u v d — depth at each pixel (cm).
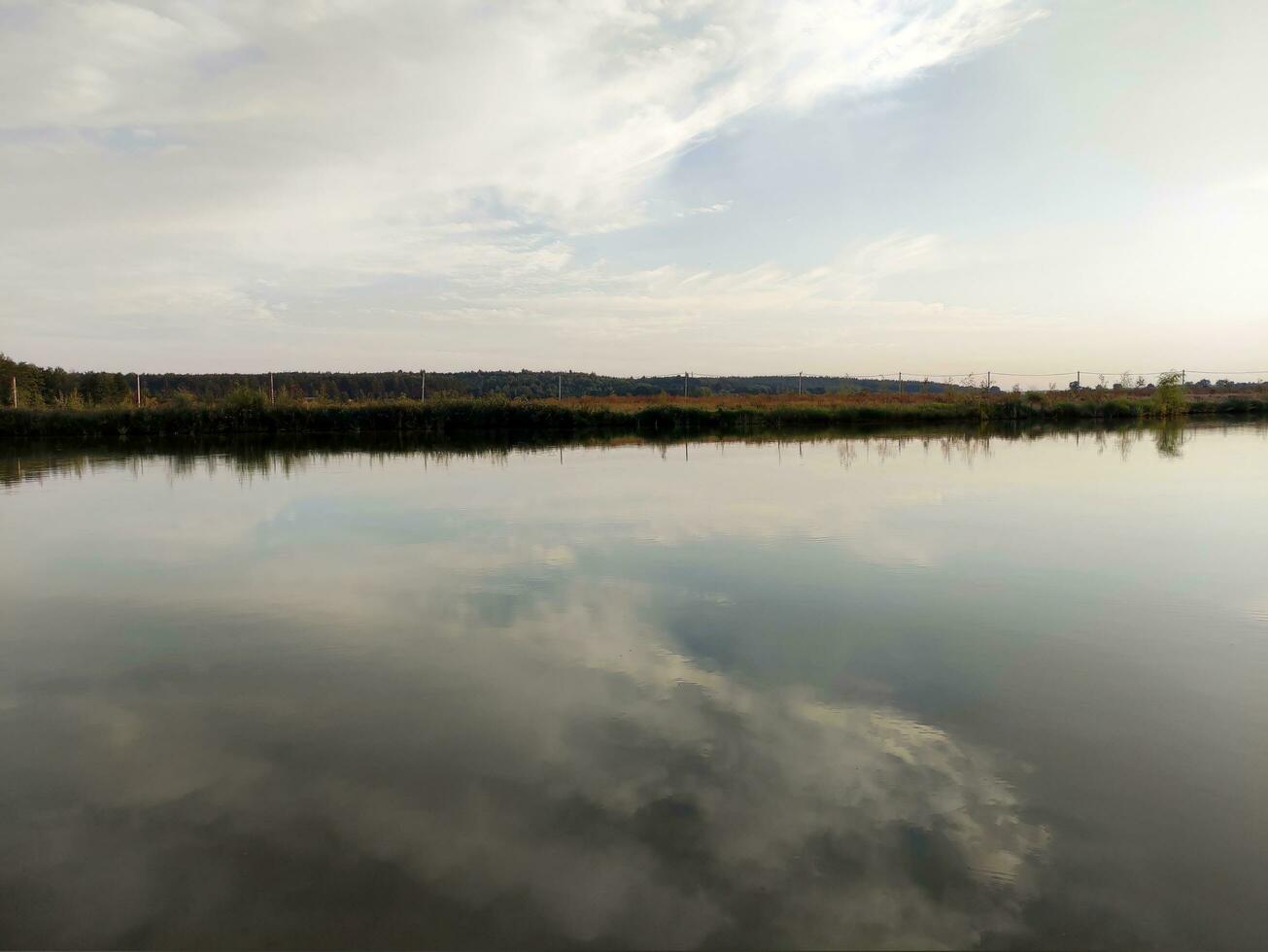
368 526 899
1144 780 328
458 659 471
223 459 1755
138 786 331
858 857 276
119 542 827
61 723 394
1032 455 1645
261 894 261
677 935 239
